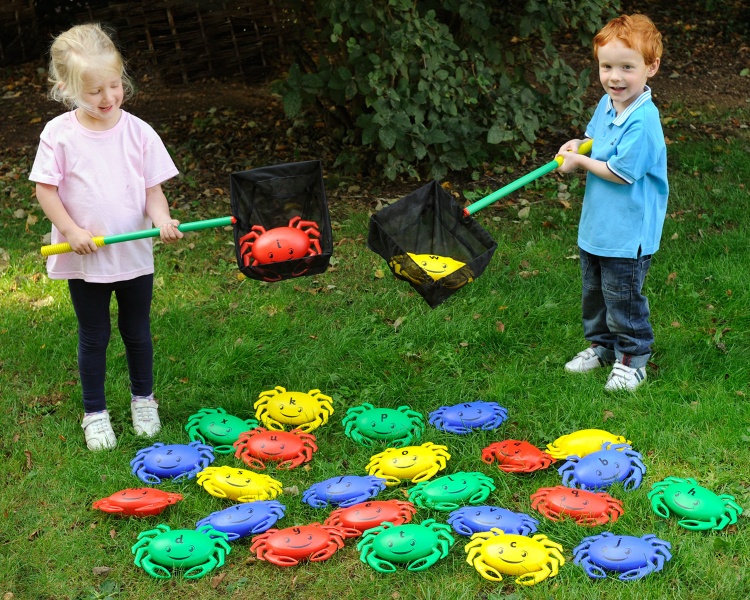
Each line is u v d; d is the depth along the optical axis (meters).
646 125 3.43
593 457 3.27
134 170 3.33
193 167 6.98
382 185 6.54
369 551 2.92
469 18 6.12
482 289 4.86
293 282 5.04
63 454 3.51
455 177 6.60
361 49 5.91
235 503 3.21
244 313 4.71
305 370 4.15
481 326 4.44
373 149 6.86
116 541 3.01
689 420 3.56
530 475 3.32
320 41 6.65
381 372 4.10
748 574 2.75
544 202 6.12
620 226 3.59
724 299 4.60
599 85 8.66
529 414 3.73
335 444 3.58
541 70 6.74
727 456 3.34
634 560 2.77
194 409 3.86
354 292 4.93
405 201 3.31
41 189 3.22
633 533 2.96
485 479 3.22
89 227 3.29
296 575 2.85
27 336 4.44
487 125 6.58
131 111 8.42
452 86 6.24
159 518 3.13
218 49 9.16
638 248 3.60
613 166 3.46
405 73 5.97
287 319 4.61
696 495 3.04
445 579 2.79
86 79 3.06
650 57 3.37
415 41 5.86
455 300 4.75
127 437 3.62
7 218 6.07
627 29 3.35
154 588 2.81
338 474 3.37
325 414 3.72
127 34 9.40
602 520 3.01
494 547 2.81
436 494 3.13
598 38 3.45
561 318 4.52
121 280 3.36
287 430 3.70
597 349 4.06
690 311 4.50
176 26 9.16
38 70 9.64
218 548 2.92
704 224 5.59
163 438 3.62
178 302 4.83
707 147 6.99
